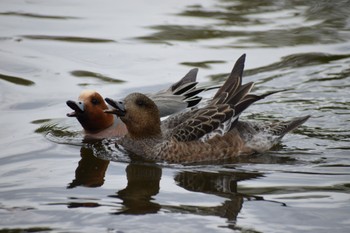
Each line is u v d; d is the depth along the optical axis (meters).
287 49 18.77
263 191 11.35
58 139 14.09
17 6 21.98
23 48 18.80
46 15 21.23
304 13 21.28
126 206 10.78
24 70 17.52
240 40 19.36
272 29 20.09
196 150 13.13
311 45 19.02
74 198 11.12
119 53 18.55
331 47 18.89
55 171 12.36
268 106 15.70
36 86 16.66
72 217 10.41
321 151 13.38
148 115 13.49
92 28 20.27
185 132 13.33
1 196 11.22
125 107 13.52
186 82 15.66
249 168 12.57
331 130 14.43
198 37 19.56
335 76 17.19
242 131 13.72
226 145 13.30
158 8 21.92
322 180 11.84
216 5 22.16
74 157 13.12
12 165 12.62
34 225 10.16
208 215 10.41
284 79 17.11
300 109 15.47
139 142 13.55
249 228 9.99
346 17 20.91
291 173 12.23
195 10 21.70
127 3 22.41
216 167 12.67
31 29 20.11
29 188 11.55
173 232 9.89
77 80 16.98
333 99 15.96
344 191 11.29
